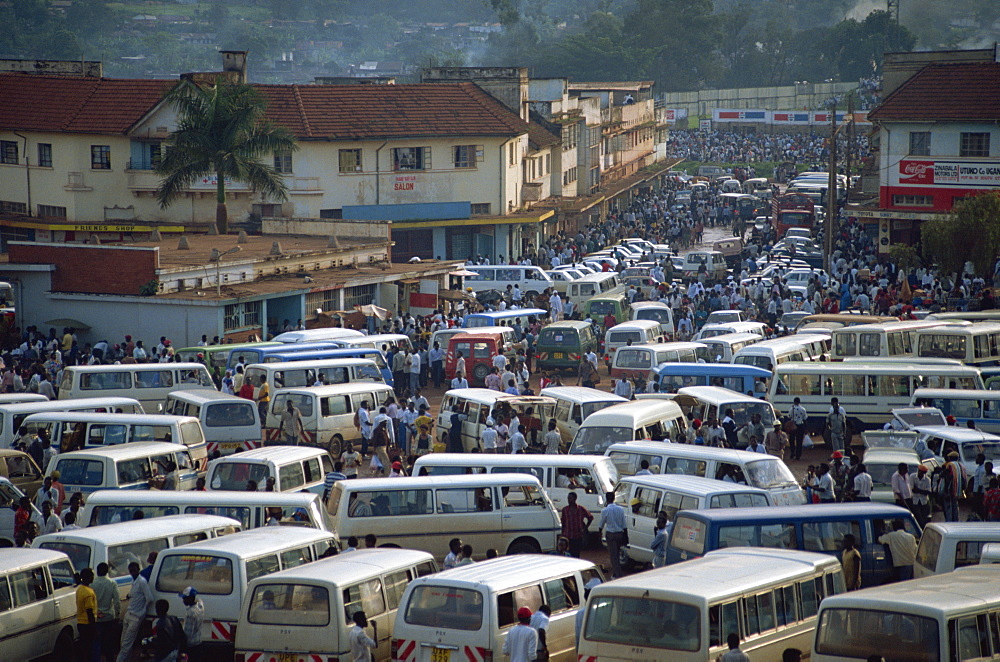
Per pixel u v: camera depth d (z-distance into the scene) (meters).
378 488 43.62
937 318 83.56
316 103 131.88
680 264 137.88
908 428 60.31
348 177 130.88
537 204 154.88
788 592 31.97
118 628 36.19
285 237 116.94
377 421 61.62
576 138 176.88
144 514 42.44
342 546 42.94
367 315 94.94
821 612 28.66
